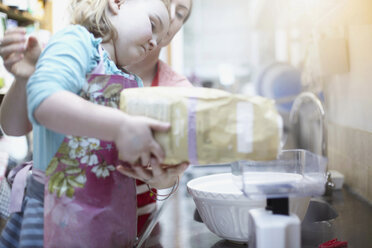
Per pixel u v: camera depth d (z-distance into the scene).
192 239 1.05
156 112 0.70
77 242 0.79
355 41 1.62
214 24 6.18
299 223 0.67
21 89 0.89
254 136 0.68
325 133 1.72
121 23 0.89
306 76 2.68
